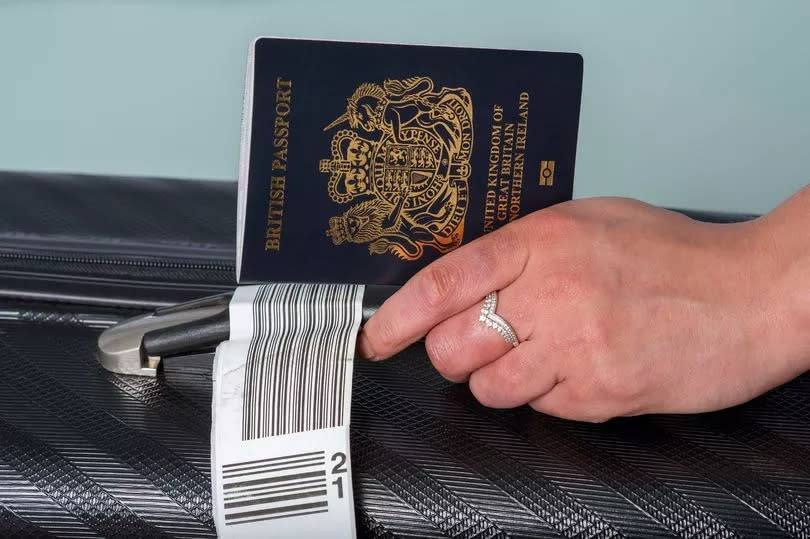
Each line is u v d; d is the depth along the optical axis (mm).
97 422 633
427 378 685
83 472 601
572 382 621
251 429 590
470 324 627
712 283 627
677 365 619
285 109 620
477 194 651
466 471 597
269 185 633
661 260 632
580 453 611
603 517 578
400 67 621
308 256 651
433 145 637
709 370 624
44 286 775
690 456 610
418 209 649
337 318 652
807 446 620
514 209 660
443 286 614
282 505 582
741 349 624
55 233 862
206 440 622
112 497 595
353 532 583
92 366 691
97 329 743
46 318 750
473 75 626
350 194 640
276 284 689
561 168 652
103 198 908
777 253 633
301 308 652
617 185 1213
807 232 632
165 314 676
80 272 812
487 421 640
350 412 609
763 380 632
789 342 625
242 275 653
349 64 617
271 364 610
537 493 585
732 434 630
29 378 674
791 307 620
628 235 640
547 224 635
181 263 836
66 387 666
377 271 662
